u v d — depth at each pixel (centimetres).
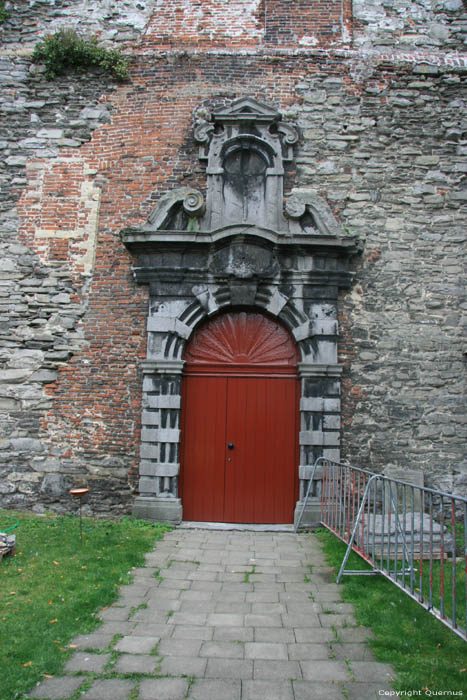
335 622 412
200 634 388
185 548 604
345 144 777
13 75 800
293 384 739
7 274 763
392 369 738
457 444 730
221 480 726
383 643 373
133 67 796
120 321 746
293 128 772
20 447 736
